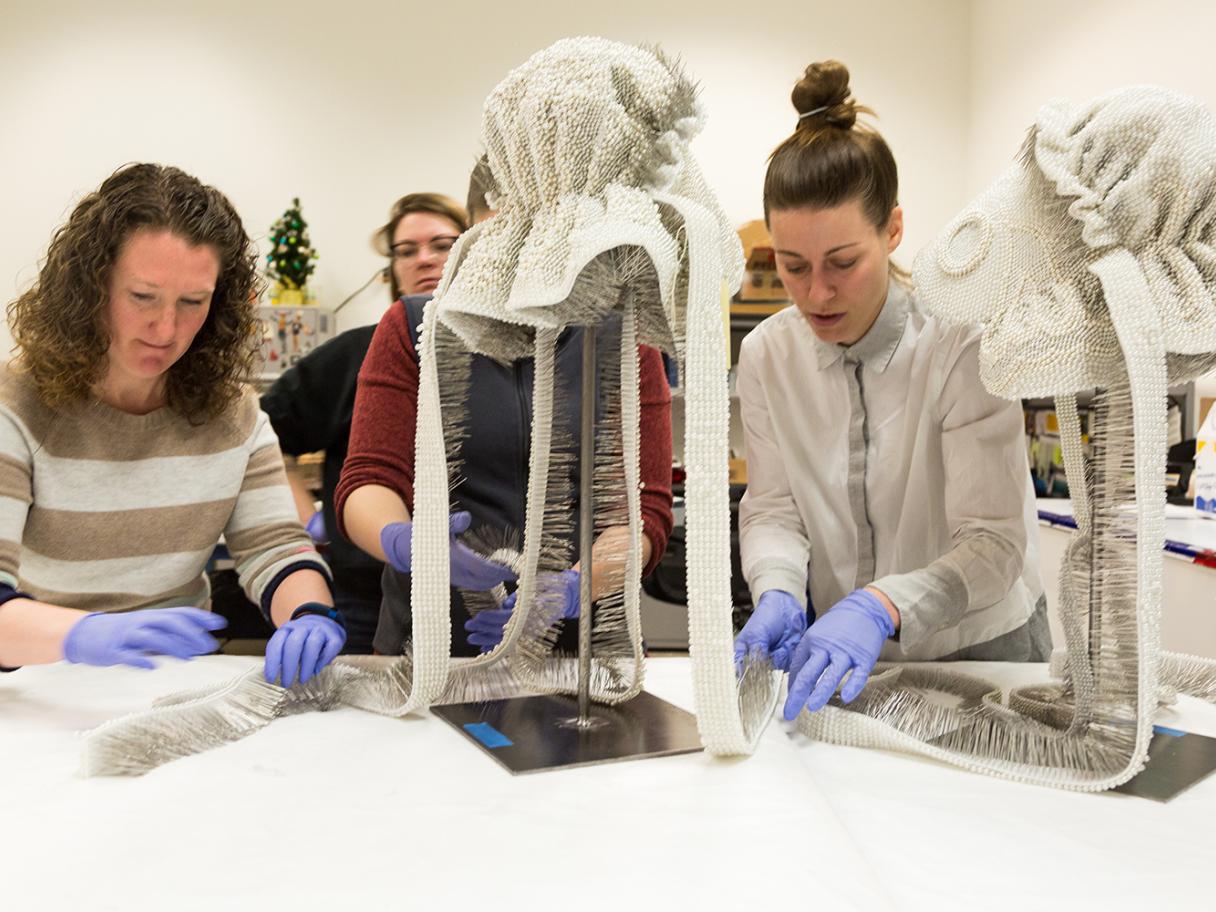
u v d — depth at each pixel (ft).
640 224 2.33
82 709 3.05
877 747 2.71
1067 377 2.41
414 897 1.79
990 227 2.64
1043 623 4.45
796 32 12.01
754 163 12.05
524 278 2.42
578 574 3.23
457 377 3.04
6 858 1.94
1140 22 8.73
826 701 2.79
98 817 2.15
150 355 3.43
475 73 11.94
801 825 2.09
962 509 3.62
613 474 3.05
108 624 3.03
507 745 2.62
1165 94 2.44
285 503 4.08
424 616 2.81
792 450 4.24
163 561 3.85
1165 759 2.57
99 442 3.67
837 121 3.54
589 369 2.79
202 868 1.90
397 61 11.91
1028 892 1.87
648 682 3.38
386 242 6.78
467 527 3.34
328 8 11.82
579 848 1.99
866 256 3.53
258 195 11.93
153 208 3.26
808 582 4.53
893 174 3.56
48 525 3.62
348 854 1.97
